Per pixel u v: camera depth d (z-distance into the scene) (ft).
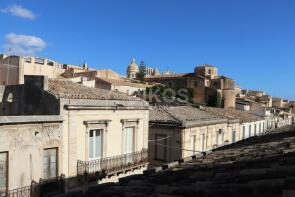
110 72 259.19
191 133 95.20
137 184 22.79
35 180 56.95
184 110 110.63
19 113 66.54
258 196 15.69
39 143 57.62
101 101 69.36
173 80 305.73
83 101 65.41
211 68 328.90
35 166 57.06
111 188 22.38
